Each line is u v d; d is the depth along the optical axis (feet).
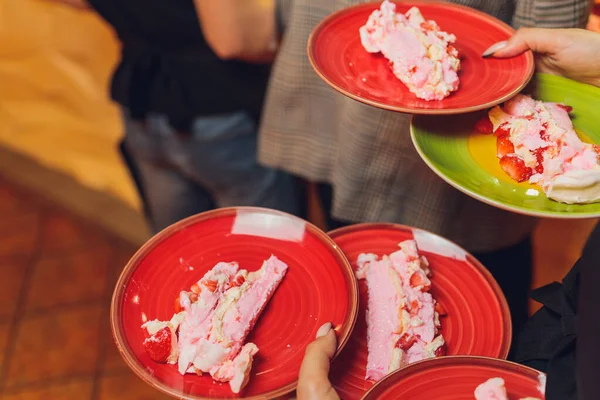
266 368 3.13
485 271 3.38
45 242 7.00
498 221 3.89
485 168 3.34
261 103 4.56
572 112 3.50
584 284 2.80
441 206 3.87
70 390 5.74
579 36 3.43
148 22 4.40
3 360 5.98
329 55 3.49
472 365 3.00
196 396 3.04
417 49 3.39
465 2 3.65
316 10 3.77
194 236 3.39
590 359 2.73
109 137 7.18
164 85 4.57
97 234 7.02
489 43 3.55
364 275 3.39
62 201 7.30
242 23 4.00
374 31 3.48
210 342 3.10
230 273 3.28
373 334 3.25
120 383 5.77
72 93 7.25
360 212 4.02
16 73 7.43
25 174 7.58
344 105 3.81
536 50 3.50
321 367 3.00
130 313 3.21
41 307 6.41
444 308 3.33
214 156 4.81
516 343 3.39
